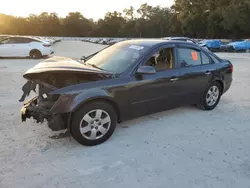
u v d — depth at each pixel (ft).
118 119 12.45
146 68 11.97
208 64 16.02
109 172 9.45
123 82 11.86
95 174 9.31
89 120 11.14
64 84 12.19
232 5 179.32
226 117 15.56
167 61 13.89
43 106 11.34
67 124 10.85
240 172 9.68
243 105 18.15
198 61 15.53
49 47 48.34
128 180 9.00
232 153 11.10
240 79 28.78
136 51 13.42
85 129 11.10
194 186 8.77
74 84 11.45
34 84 11.82
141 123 14.19
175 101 14.49
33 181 8.77
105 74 11.77
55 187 8.50
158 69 13.44
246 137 12.76
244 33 185.68
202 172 9.59
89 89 10.93
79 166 9.78
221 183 8.97
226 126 14.11
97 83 11.27
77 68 11.53
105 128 11.71
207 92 16.21
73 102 10.50
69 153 10.71
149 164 10.05
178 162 10.24
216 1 207.00
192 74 14.75
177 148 11.39
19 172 9.25
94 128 11.34
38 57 46.88
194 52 15.38
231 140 12.37
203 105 16.37
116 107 11.98
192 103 15.79
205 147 11.57
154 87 13.05
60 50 78.43
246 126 14.19
